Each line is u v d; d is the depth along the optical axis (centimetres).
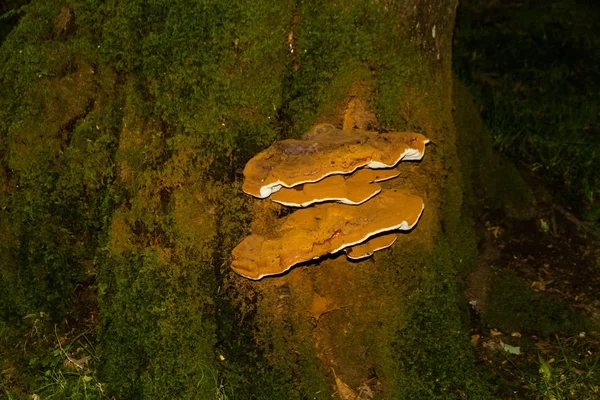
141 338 368
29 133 410
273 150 332
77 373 391
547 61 851
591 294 504
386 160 316
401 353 365
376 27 357
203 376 358
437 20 392
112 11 380
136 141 374
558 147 673
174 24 355
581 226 577
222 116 353
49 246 413
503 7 1020
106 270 382
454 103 548
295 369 357
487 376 409
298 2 350
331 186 313
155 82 363
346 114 362
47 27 409
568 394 394
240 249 334
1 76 421
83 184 405
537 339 454
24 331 421
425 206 381
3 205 421
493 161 567
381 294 367
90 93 402
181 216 359
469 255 470
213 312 359
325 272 364
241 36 346
